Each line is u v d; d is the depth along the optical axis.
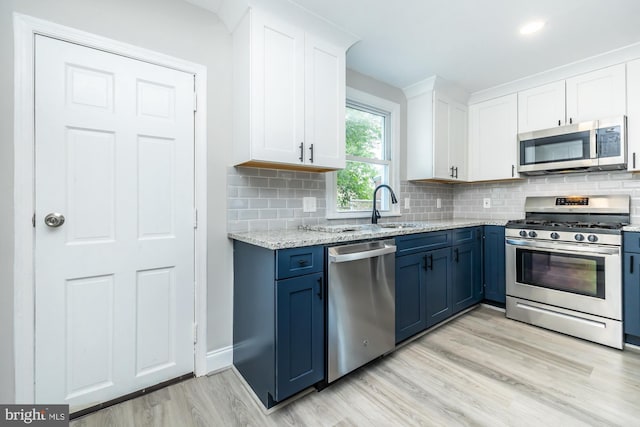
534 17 1.86
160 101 1.63
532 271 2.49
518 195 3.11
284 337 1.42
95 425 1.36
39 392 1.34
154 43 1.61
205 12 1.78
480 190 3.42
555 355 1.98
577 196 2.67
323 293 1.58
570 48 2.23
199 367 1.77
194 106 1.74
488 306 2.94
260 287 1.54
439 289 2.38
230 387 1.67
